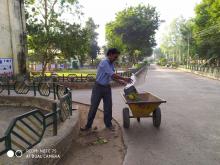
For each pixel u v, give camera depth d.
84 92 17.55
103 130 7.36
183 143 6.24
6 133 4.07
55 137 5.43
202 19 39.41
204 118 8.85
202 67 39.47
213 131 7.23
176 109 10.55
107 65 6.85
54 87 11.66
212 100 12.94
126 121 7.56
